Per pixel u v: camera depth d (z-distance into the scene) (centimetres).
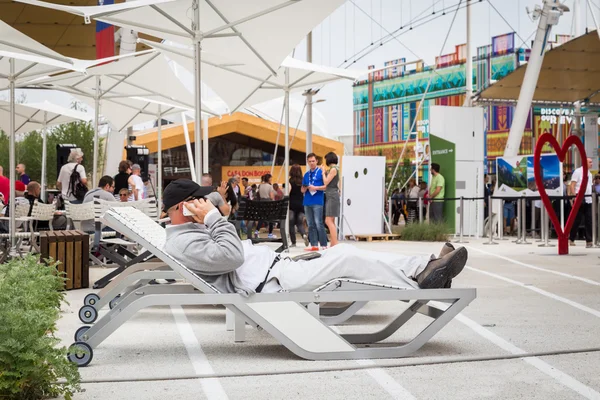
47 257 945
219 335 648
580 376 485
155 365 525
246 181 2677
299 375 495
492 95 2628
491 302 835
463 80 8369
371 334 612
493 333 643
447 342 604
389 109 9262
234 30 1209
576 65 2405
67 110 2348
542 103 2859
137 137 3175
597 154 2972
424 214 2427
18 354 384
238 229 1582
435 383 468
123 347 592
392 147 9194
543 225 1912
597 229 1767
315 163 1592
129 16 1130
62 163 2191
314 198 1591
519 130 2295
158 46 1507
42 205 1239
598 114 2977
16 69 1261
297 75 1752
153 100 1995
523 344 593
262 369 509
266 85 1797
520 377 483
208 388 459
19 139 4684
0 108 2364
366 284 555
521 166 1853
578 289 951
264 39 1278
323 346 539
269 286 554
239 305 532
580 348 574
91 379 480
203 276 550
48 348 402
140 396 439
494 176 2583
